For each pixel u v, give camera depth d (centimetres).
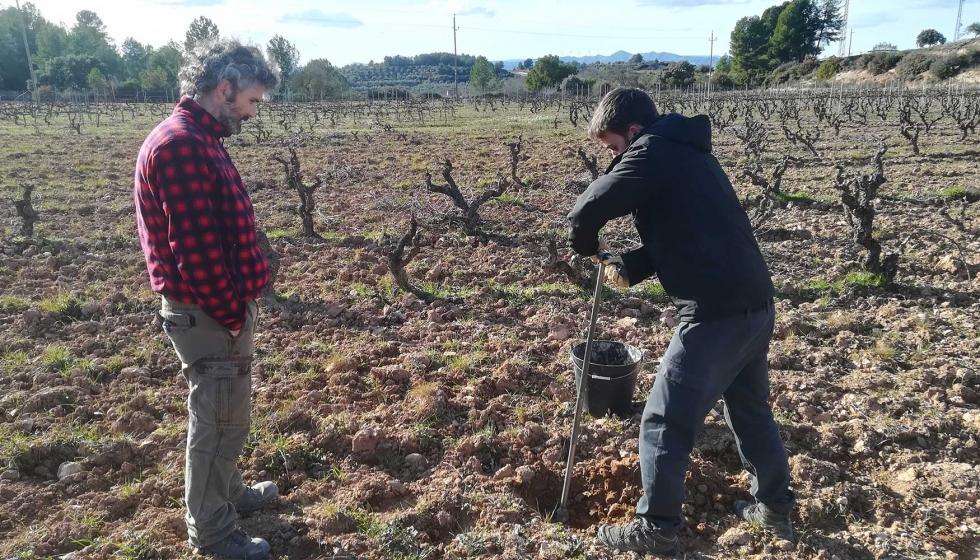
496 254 789
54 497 322
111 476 341
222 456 264
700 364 260
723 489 339
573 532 311
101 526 302
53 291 631
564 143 2108
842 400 419
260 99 252
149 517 308
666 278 271
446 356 491
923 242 778
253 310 265
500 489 335
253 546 281
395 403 420
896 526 303
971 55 5569
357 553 288
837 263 718
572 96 6141
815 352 493
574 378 445
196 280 227
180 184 220
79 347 498
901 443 373
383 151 1961
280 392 431
